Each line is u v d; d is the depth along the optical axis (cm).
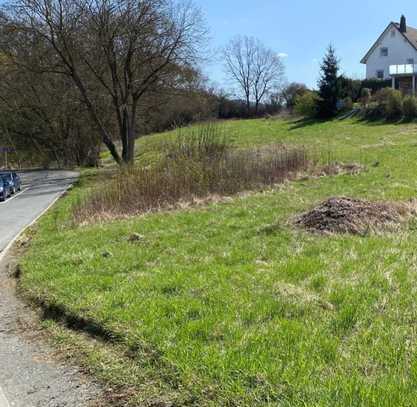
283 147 1975
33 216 1496
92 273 650
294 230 805
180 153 1625
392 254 629
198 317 461
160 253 731
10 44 2803
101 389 377
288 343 393
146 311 481
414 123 3209
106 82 3200
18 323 534
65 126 4341
